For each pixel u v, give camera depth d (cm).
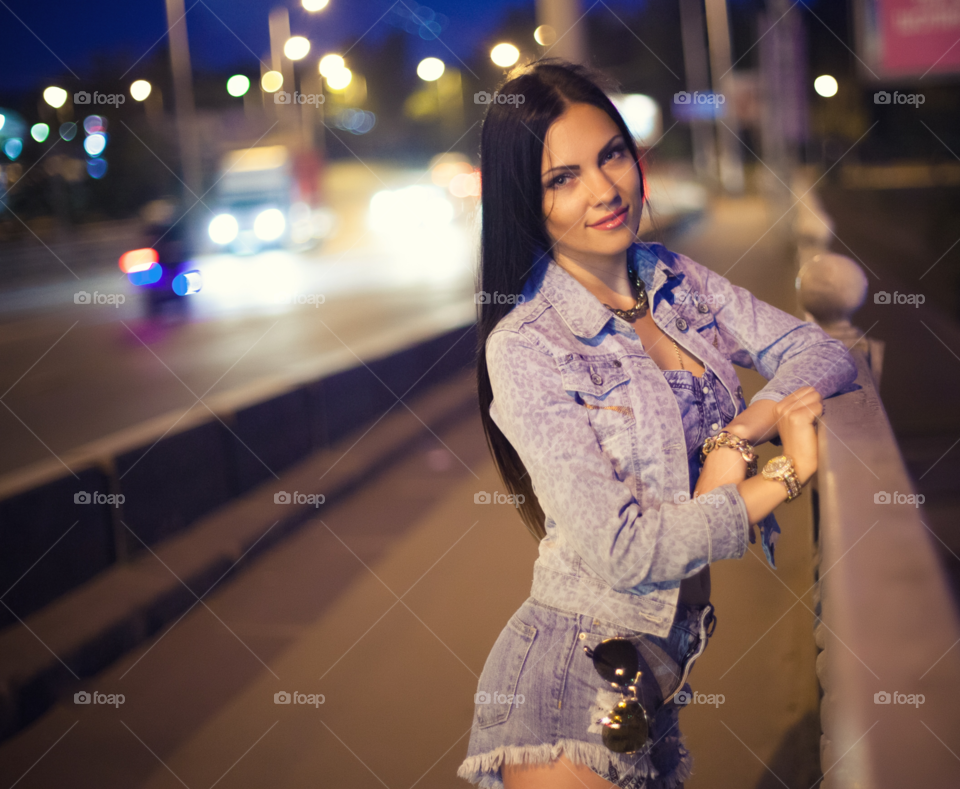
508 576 427
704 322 162
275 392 599
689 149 5188
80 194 3002
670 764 148
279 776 282
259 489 559
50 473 405
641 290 160
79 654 351
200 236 1955
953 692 94
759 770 261
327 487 569
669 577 125
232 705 330
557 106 143
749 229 2452
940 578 120
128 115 2992
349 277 2066
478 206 151
